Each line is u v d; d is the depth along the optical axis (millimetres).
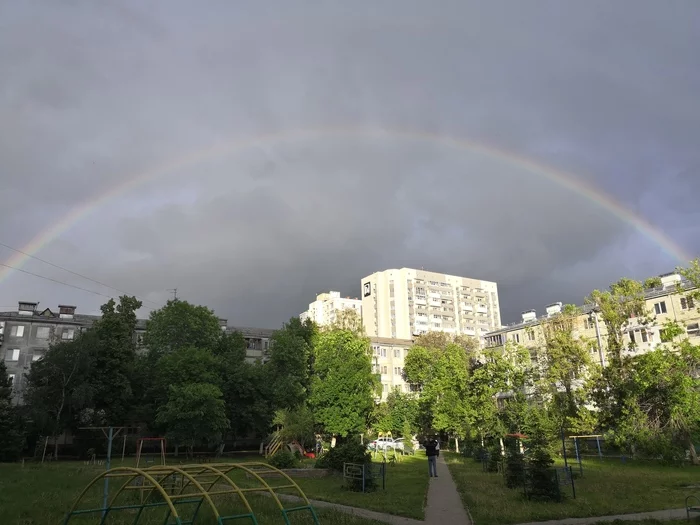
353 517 15664
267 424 54938
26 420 47969
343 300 138375
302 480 27219
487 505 18141
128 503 17516
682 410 38250
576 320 54531
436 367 64812
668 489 22844
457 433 51375
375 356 84500
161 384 51719
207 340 59656
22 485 22641
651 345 54969
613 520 15492
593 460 41625
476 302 139000
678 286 44938
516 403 43688
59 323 66188
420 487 23984
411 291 129625
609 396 44500
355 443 29875
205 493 10617
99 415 51344
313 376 57688
